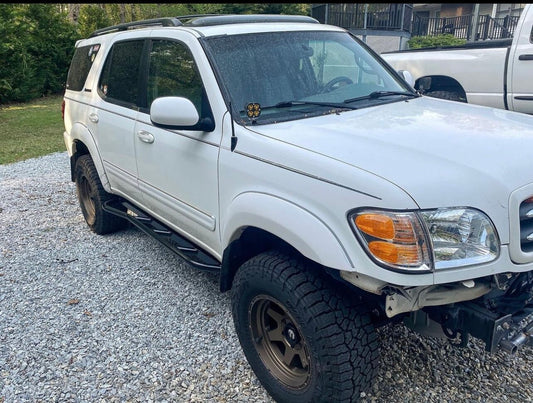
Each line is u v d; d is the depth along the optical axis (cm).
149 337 341
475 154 233
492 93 706
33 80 1736
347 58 361
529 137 259
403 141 248
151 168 371
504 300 234
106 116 437
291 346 261
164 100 289
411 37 2038
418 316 241
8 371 310
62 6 2466
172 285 414
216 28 338
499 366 298
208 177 302
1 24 1555
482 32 2105
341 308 232
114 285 417
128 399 283
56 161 905
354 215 213
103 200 498
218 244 312
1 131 1209
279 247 266
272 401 278
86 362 317
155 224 418
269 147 256
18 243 518
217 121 294
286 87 316
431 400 272
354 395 238
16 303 393
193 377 300
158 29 376
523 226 224
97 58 478
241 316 277
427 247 204
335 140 251
